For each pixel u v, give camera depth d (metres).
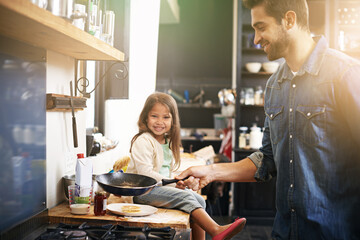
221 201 4.72
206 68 6.53
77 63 2.06
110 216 1.67
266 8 1.38
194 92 6.54
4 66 1.31
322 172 1.36
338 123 1.34
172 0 5.43
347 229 1.35
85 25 1.62
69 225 1.51
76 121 2.04
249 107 4.98
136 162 2.11
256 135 4.65
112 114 3.04
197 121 6.45
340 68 1.33
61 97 1.74
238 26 4.64
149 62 3.10
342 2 4.68
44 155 1.62
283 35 1.39
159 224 1.60
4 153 1.31
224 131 5.36
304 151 1.40
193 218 1.84
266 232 4.18
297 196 1.40
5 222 1.32
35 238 1.39
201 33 6.51
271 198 4.50
